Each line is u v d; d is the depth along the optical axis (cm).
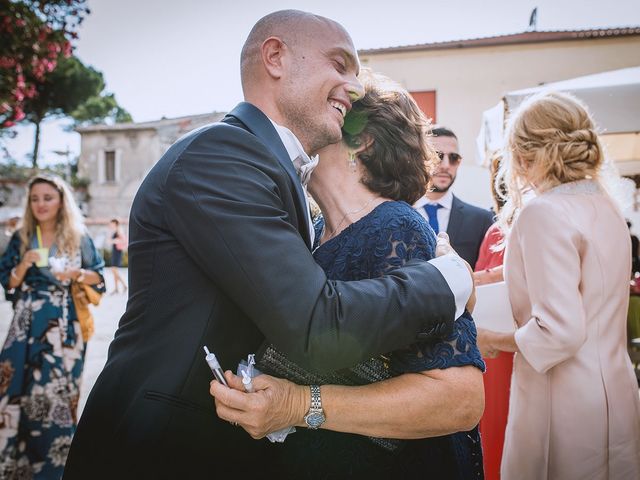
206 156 110
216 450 113
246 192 107
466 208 340
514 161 195
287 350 102
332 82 124
